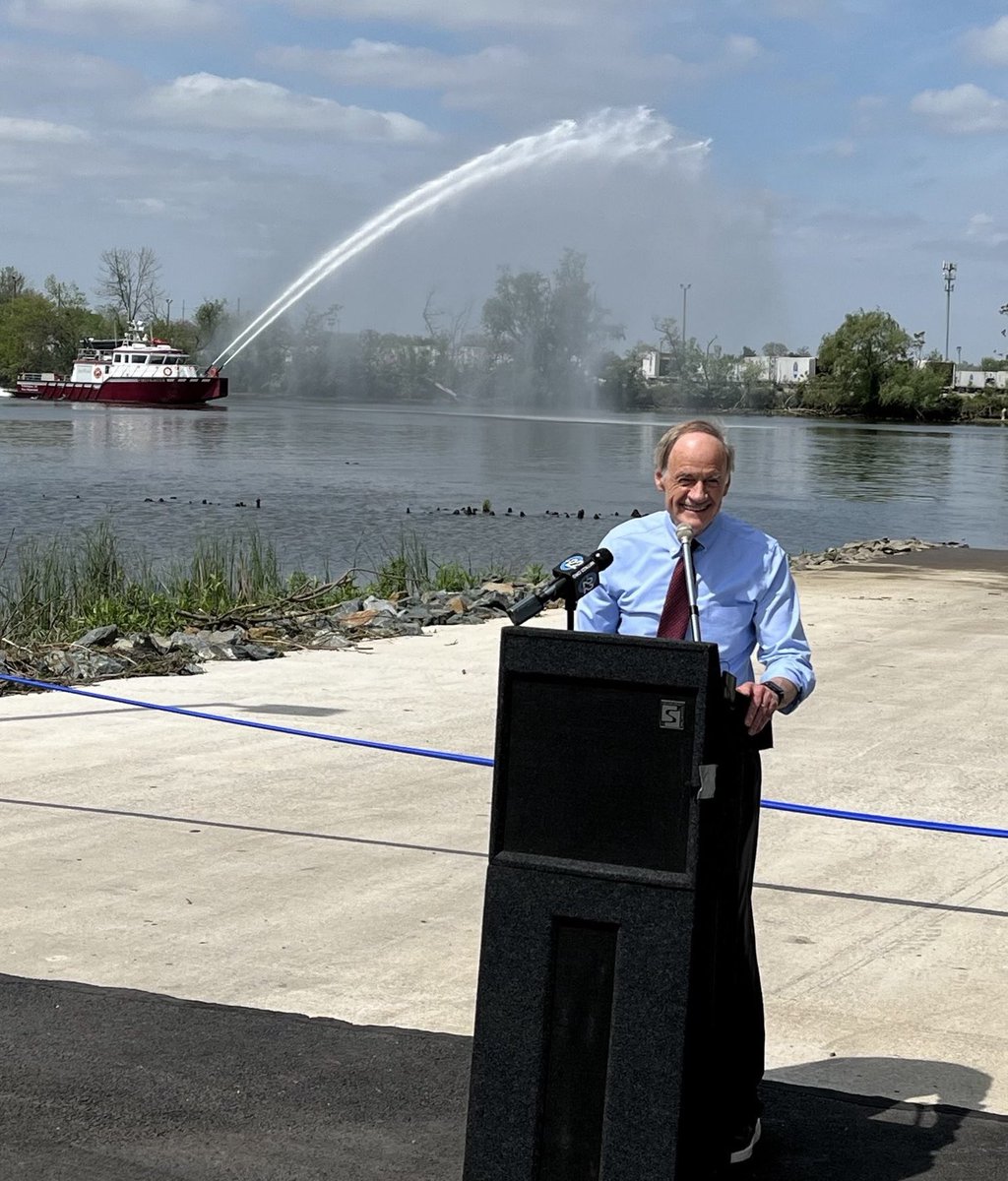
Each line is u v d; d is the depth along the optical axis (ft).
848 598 58.80
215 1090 14.90
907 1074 15.87
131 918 20.21
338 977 18.20
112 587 57.67
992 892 22.18
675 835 11.30
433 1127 14.20
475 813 25.88
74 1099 14.69
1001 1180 13.39
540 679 11.56
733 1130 13.33
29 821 24.94
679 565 13.76
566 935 11.53
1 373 503.61
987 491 161.58
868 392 457.68
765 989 18.26
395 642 46.96
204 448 204.33
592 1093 11.50
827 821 26.00
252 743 31.19
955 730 33.45
